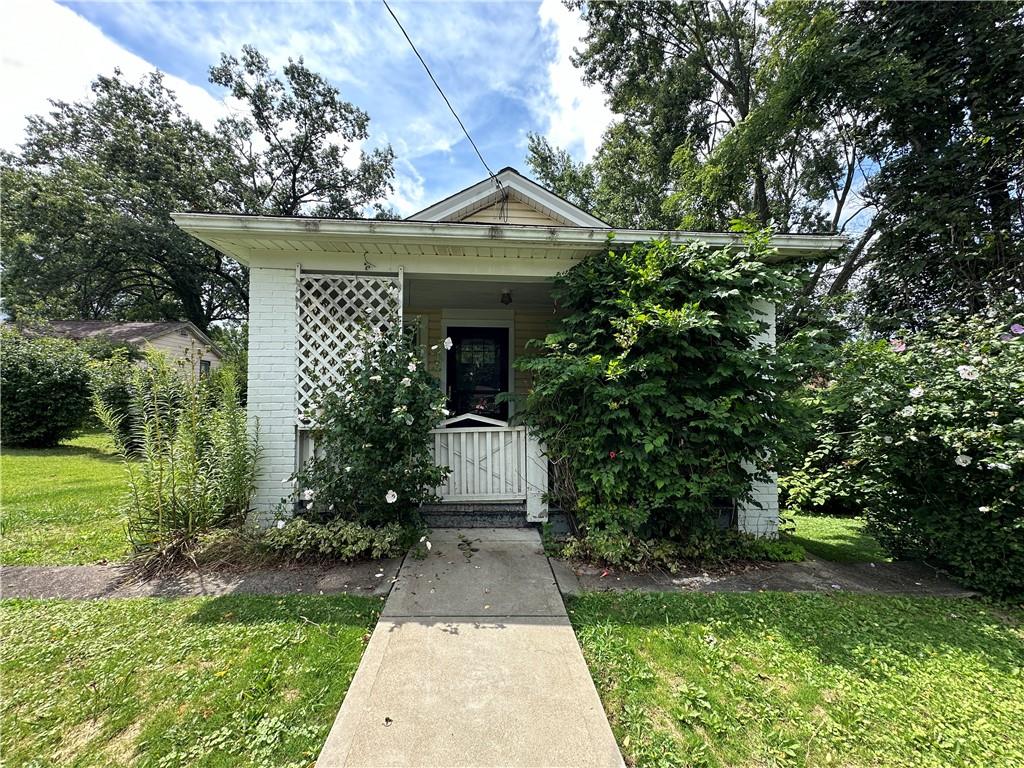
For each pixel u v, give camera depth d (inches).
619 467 142.6
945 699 79.9
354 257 172.9
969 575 126.3
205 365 769.6
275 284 169.6
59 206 666.8
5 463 315.3
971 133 300.7
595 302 165.0
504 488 173.0
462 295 243.8
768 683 84.0
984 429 119.2
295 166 850.8
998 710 77.2
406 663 87.7
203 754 66.9
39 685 81.6
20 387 378.6
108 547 152.0
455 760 65.0
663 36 540.4
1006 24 286.0
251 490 159.6
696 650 94.0
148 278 842.8
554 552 149.5
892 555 153.4
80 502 207.3
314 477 149.9
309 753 67.0
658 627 103.3
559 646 94.3
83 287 799.1
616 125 647.1
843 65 322.3
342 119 841.5
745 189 476.4
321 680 83.4
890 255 339.6
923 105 321.4
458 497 171.5
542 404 164.9
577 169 805.2
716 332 141.6
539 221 287.3
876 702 78.8
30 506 200.2
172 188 730.8
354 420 146.2
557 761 65.1
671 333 142.3
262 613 108.3
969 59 298.4
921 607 115.1
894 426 138.8
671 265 154.8
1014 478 117.8
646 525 149.5
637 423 149.6
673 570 136.2
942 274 314.0
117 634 98.6
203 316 889.5
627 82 566.6
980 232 293.9
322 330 170.1
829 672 87.1
